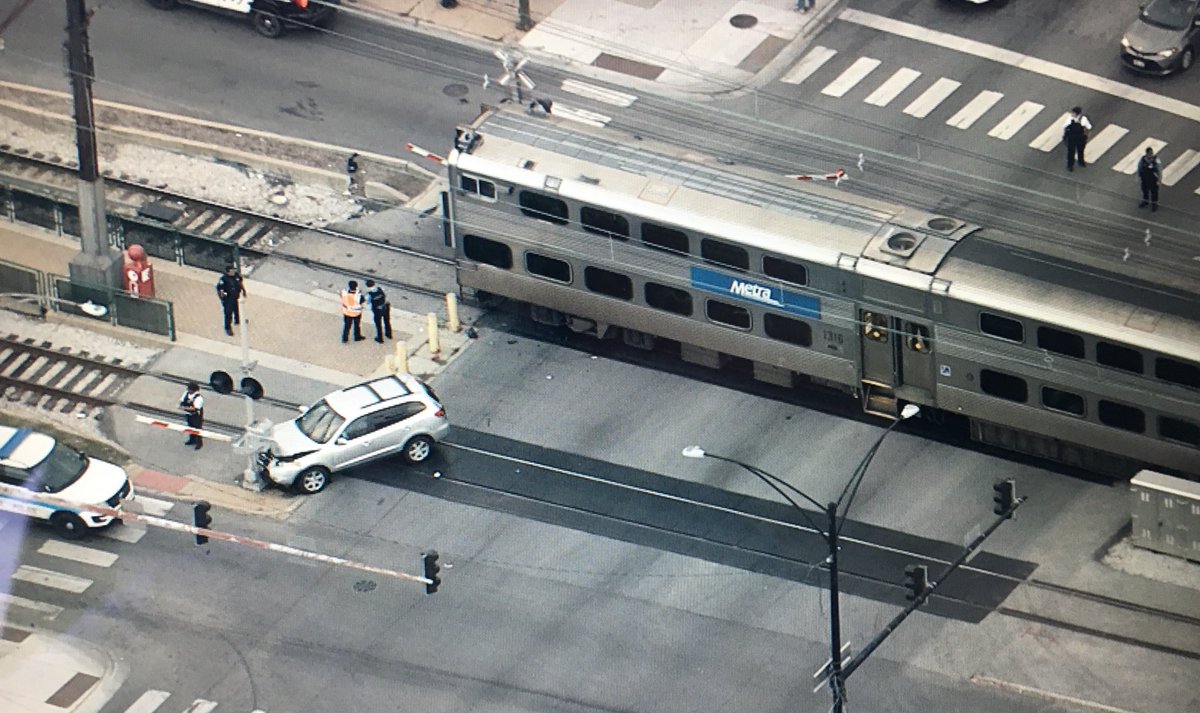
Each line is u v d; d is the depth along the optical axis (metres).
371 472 57.31
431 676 51.91
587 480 56.97
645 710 50.97
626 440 58.12
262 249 64.44
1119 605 52.91
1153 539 53.88
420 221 65.25
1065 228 62.78
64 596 54.12
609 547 55.09
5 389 60.12
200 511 50.25
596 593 53.88
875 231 57.09
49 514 55.28
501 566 54.66
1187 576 53.47
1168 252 61.56
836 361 58.03
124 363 60.84
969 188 64.56
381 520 56.00
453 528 55.75
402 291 63.06
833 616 45.75
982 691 51.12
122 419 59.12
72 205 64.25
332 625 53.25
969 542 54.47
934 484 56.44
